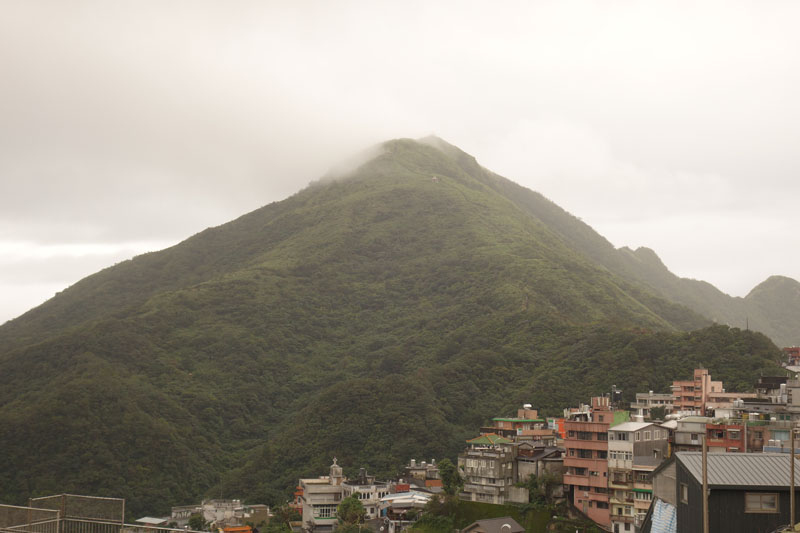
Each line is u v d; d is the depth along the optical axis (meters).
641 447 102.12
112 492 190.12
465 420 199.38
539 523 104.62
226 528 142.25
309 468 184.38
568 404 183.62
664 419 122.38
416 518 121.38
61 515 45.31
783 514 46.84
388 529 121.12
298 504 156.12
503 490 113.25
